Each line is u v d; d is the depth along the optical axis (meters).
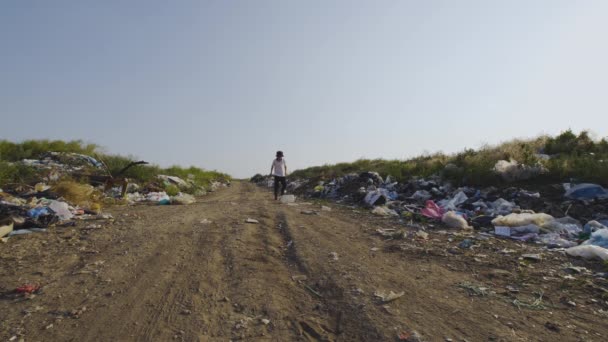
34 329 2.85
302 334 2.82
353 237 6.04
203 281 3.91
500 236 6.08
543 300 3.35
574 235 5.96
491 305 3.26
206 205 10.30
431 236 6.11
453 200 8.91
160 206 10.05
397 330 2.79
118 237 5.77
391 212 8.59
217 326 2.94
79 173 12.39
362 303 3.30
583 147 11.21
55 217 6.70
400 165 15.13
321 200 12.19
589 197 7.54
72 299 3.42
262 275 4.12
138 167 15.17
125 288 3.70
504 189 8.97
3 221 5.92
